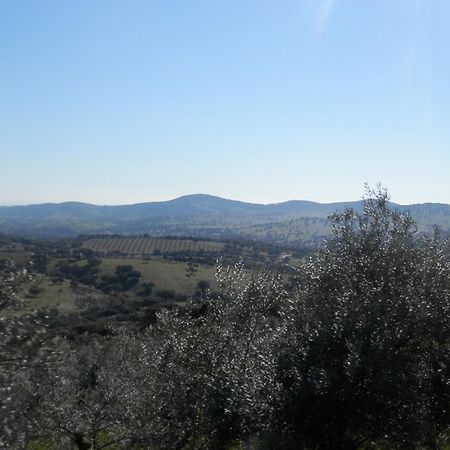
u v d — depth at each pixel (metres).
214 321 19.53
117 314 72.31
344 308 14.18
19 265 14.52
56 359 13.62
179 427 18.14
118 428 23.72
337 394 13.20
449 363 14.32
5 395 13.10
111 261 126.12
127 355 30.72
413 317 14.16
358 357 12.91
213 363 18.20
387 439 13.55
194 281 107.75
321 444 13.60
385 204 16.58
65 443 25.22
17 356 12.93
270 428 13.47
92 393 25.45
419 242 16.39
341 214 17.03
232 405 14.34
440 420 14.56
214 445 16.08
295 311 16.08
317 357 13.98
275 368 14.46
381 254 15.64
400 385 13.17
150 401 19.64
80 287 93.62
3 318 12.89
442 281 15.18
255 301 18.88
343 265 16.09
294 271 18.17
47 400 22.19
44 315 13.92
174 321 19.94
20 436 14.03
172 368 18.59
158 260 139.75
